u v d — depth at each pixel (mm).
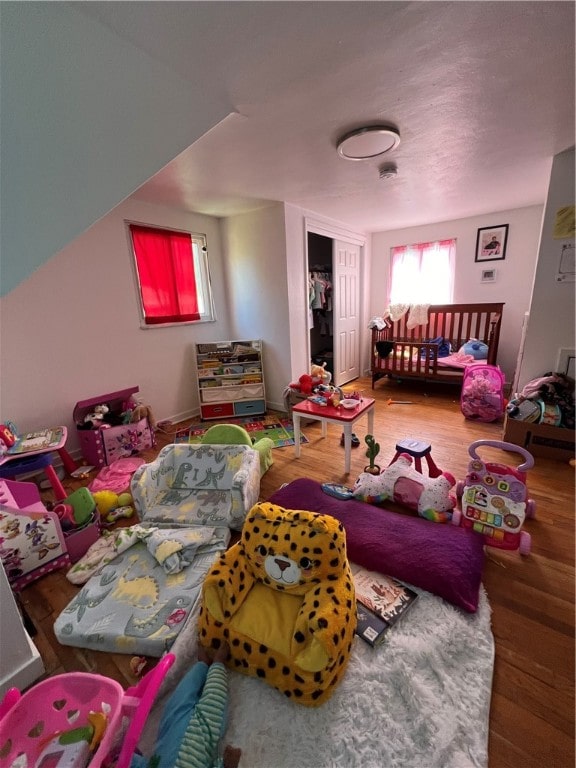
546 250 2486
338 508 1885
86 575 1516
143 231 3010
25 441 2160
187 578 1432
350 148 1938
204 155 2008
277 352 3621
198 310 3600
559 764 886
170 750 871
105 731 798
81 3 869
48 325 2527
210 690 1002
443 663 1120
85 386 2773
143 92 1104
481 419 3262
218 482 2023
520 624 1269
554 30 1106
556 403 2447
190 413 3664
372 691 1048
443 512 1795
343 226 4113
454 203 3420
